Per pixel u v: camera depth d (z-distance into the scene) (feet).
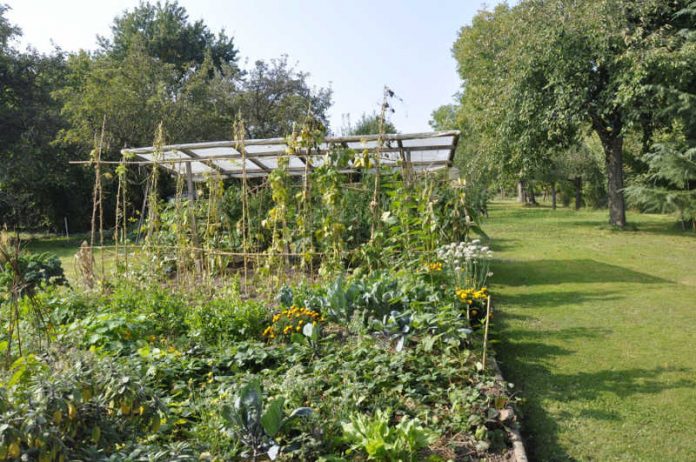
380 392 12.48
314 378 12.41
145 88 78.54
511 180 66.95
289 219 25.16
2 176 67.21
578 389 14.33
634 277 31.45
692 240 49.47
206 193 36.94
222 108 92.07
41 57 76.74
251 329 17.10
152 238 27.84
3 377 9.93
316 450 9.79
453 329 14.78
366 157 22.63
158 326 17.62
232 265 31.14
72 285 26.68
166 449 9.09
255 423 9.82
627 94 49.24
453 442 10.56
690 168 53.93
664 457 10.80
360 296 17.19
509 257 40.78
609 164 61.46
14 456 7.27
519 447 10.48
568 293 27.07
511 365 16.25
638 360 16.49
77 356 9.82
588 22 50.85
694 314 22.30
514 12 58.13
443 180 30.01
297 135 22.57
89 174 77.41
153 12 121.39
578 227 63.26
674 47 50.16
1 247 13.82
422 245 24.25
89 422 8.49
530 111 56.03
